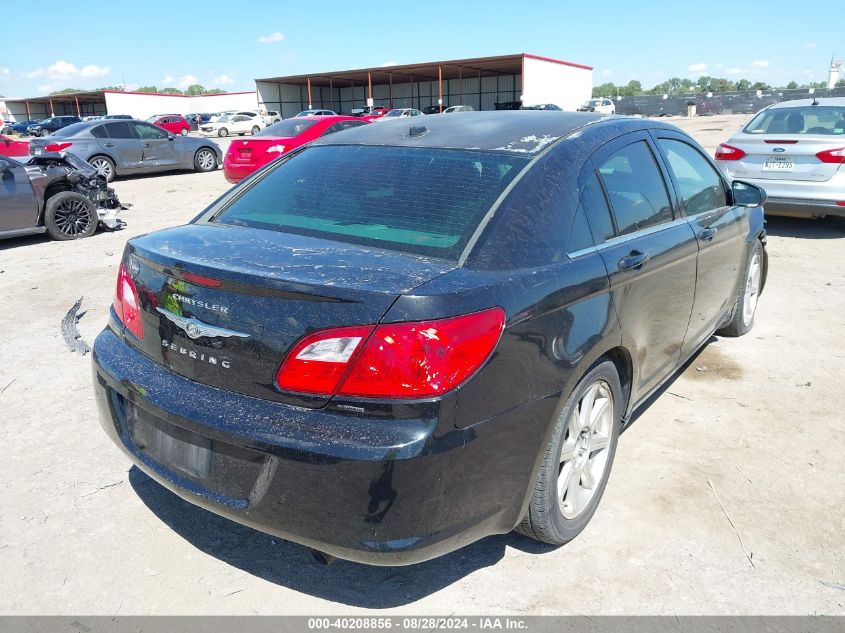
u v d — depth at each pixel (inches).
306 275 81.0
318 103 2436.0
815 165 303.4
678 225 131.7
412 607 93.7
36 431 143.3
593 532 109.4
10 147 668.1
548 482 95.4
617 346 107.8
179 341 89.4
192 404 85.6
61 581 98.6
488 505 85.2
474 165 105.5
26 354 187.8
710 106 1991.9
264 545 107.3
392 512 76.2
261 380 81.7
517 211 95.0
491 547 106.5
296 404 79.7
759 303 230.5
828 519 112.3
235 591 97.0
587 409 105.2
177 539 108.3
